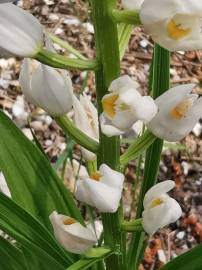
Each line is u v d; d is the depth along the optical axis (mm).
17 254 115
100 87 85
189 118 83
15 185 116
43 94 85
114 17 79
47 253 106
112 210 83
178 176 190
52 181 116
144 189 112
